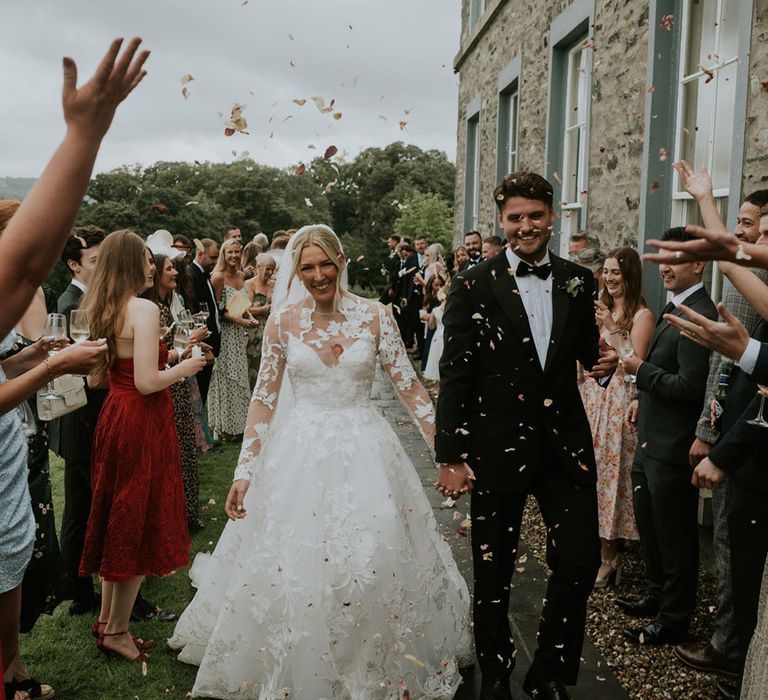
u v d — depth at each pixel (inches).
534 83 308.2
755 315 102.5
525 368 104.3
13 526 93.0
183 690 112.3
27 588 112.1
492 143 402.9
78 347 75.7
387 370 120.8
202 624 118.6
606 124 225.3
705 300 122.0
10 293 38.4
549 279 107.0
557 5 273.6
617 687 111.0
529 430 104.3
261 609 103.0
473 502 108.1
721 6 162.4
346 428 110.7
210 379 258.5
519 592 142.6
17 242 37.5
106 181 1423.5
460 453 105.3
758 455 94.8
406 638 103.2
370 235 1974.7
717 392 105.8
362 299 121.1
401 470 115.0
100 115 37.7
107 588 122.7
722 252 51.5
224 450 257.1
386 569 101.8
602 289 165.0
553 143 281.7
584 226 245.9
